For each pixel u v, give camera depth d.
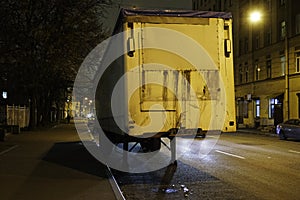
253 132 39.34
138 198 9.83
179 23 12.59
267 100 45.75
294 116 39.66
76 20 27.33
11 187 10.28
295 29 39.72
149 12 12.43
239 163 15.73
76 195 9.31
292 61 39.97
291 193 10.09
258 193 10.10
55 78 43.34
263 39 46.72
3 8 23.50
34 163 14.99
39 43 27.23
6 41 24.38
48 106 56.75
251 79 50.16
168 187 11.12
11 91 45.41
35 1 25.73
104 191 9.77
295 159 16.94
